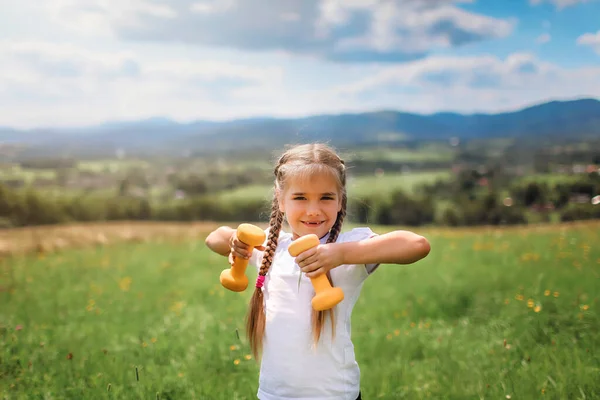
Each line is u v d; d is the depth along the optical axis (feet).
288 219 7.89
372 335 16.42
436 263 28.58
